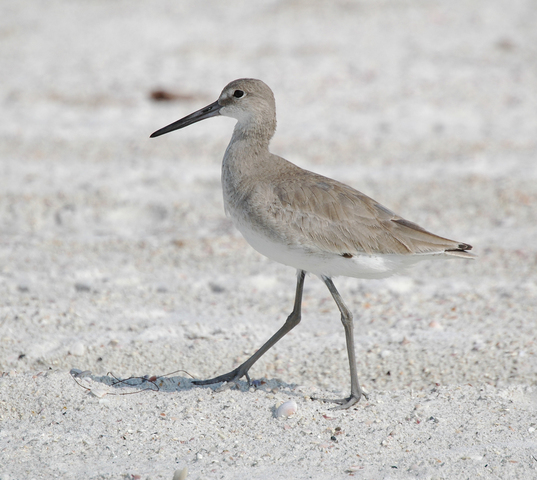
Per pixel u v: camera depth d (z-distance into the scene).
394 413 8.23
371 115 22.45
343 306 8.66
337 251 8.50
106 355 9.47
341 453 7.44
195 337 10.17
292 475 7.03
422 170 17.89
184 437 7.70
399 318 10.91
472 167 17.95
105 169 17.92
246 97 9.29
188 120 9.80
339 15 35.62
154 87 25.19
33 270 12.53
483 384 8.95
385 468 7.17
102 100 23.81
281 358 9.70
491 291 11.86
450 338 10.14
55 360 9.31
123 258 13.28
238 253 13.62
